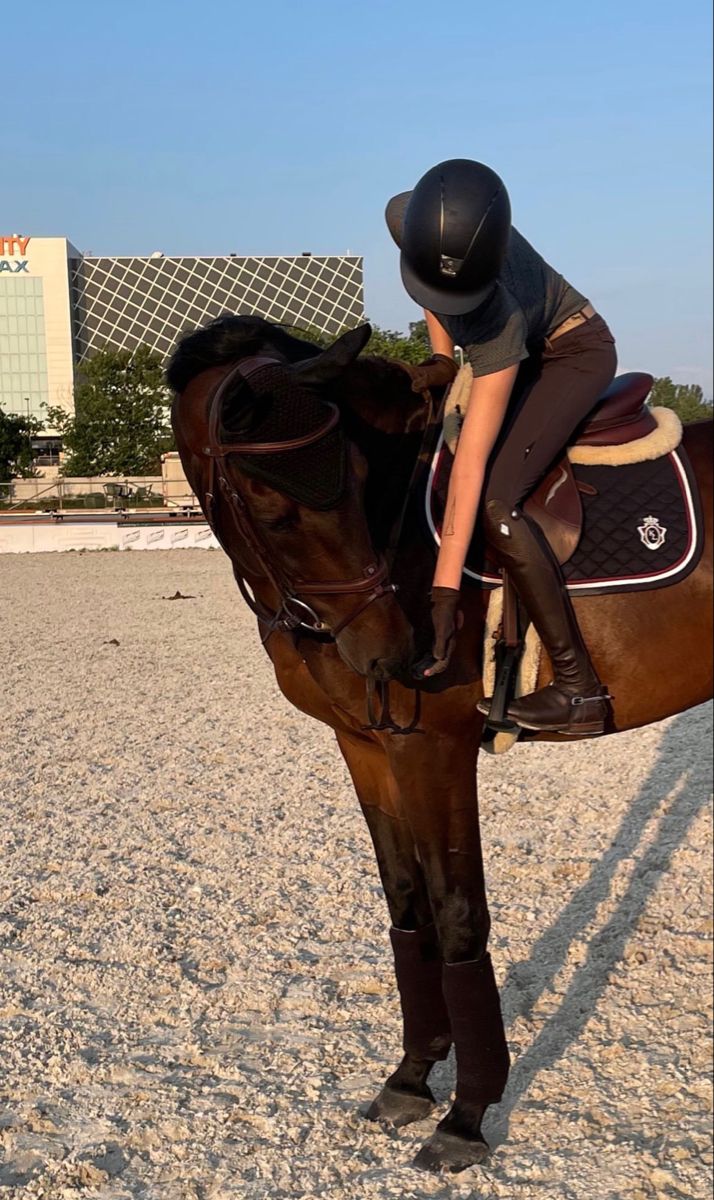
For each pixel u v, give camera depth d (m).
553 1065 3.30
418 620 2.63
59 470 41.81
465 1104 2.84
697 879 4.60
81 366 42.25
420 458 2.73
